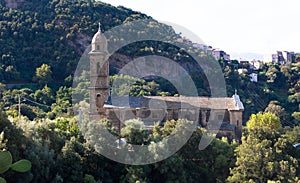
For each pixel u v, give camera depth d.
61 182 41.78
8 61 120.50
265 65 190.25
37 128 47.34
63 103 99.50
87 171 47.41
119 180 48.59
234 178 52.94
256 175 53.38
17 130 41.12
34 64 123.38
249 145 56.94
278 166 53.78
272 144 59.72
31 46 127.56
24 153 40.19
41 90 107.56
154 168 49.34
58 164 44.03
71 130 55.97
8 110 86.19
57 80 118.81
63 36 128.38
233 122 79.00
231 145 61.47
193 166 54.81
